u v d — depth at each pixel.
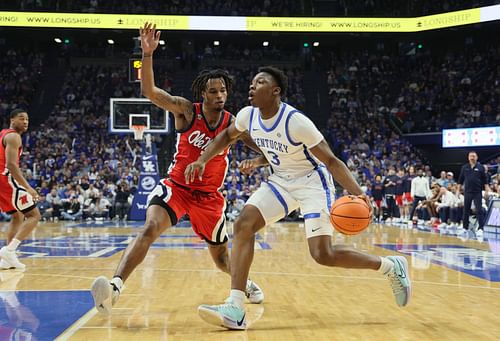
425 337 3.18
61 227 13.80
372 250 8.21
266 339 3.13
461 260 6.98
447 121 24.25
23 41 27.97
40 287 4.88
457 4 25.00
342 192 19.41
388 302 4.27
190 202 4.10
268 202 3.66
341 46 29.30
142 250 3.76
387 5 26.58
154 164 16.39
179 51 28.61
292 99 26.39
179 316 3.74
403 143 23.28
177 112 4.03
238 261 3.52
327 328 3.41
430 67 27.52
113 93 25.89
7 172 6.15
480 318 3.70
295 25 24.39
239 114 3.81
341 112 25.88
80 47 28.22
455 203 14.02
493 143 21.47
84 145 21.67
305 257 7.39
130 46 28.48
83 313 3.79
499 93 24.39
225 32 26.00
